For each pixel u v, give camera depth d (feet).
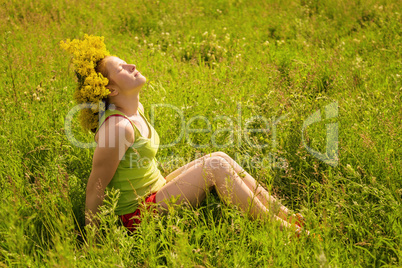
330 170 11.62
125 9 30.01
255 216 10.16
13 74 17.90
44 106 15.14
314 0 30.99
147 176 10.36
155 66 20.10
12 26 25.21
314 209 10.44
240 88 16.75
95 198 9.96
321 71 18.35
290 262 8.52
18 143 13.06
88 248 8.96
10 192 10.73
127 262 8.64
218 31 27.07
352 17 27.32
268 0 33.53
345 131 13.33
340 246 9.18
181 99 15.88
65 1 29.99
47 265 8.69
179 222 9.52
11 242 8.59
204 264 8.64
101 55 10.21
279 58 21.09
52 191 10.84
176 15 29.14
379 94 14.65
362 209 10.04
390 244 9.02
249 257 8.96
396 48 21.49
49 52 20.72
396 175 11.06
